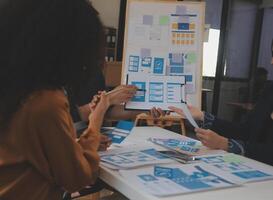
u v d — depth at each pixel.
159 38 2.03
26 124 0.98
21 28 0.96
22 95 0.98
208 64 5.88
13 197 1.01
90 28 1.04
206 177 1.21
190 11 2.05
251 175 1.28
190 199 1.01
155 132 2.08
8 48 0.97
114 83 4.22
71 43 1.01
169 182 1.12
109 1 5.55
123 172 1.20
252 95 6.14
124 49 2.02
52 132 0.99
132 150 1.56
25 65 0.96
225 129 2.07
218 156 1.54
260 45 6.37
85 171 1.08
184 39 2.04
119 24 5.55
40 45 0.96
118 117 1.97
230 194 1.08
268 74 6.18
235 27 6.01
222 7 5.82
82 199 2.04
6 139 1.00
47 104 0.98
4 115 0.99
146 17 2.05
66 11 0.99
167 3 2.06
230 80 6.10
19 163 1.01
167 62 2.00
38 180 1.03
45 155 1.01
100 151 1.50
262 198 1.07
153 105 1.91
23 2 0.97
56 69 1.00
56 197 1.08
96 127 1.29
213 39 5.87
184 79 1.97
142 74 1.98
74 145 1.04
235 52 6.09
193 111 1.97
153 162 1.34
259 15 6.30
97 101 1.52
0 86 0.98
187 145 1.73
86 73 1.09
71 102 1.13
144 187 1.07
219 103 5.97
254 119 2.08
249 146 1.67
